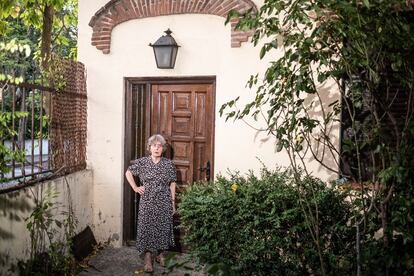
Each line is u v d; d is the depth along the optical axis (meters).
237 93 5.28
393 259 2.81
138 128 5.94
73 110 5.52
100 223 5.98
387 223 2.84
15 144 4.14
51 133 4.94
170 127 5.73
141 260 5.39
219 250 4.18
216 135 5.39
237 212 4.19
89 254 5.53
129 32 5.75
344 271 3.82
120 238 5.93
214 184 4.52
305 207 3.90
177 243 5.71
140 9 5.63
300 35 2.89
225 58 5.31
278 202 4.04
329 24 2.72
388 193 2.80
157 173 4.99
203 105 5.57
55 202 4.78
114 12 5.75
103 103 5.91
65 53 12.81
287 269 4.06
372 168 2.87
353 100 2.92
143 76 5.72
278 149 3.19
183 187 5.67
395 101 4.17
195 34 5.45
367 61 2.58
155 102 5.79
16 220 3.99
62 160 5.18
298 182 3.37
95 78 5.92
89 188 5.86
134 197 6.01
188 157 5.66
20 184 4.20
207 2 5.32
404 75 2.82
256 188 4.19
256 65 5.18
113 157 5.91
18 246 4.03
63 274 4.55
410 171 2.68
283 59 2.90
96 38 5.83
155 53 5.46
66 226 4.86
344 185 4.41
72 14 9.80
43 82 4.80
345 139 2.96
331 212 4.02
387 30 2.56
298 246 4.09
